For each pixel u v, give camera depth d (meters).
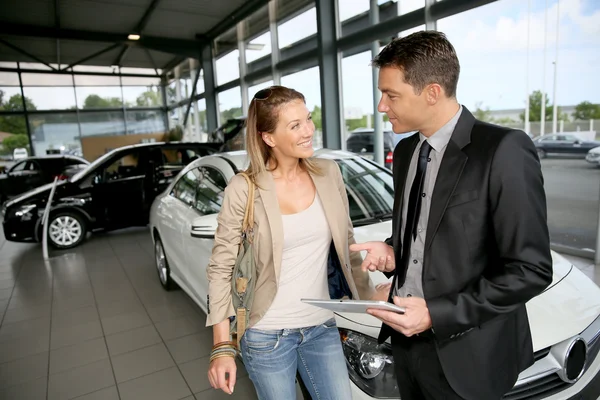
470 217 0.83
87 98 13.18
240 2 7.76
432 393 0.98
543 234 0.78
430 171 0.94
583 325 1.39
